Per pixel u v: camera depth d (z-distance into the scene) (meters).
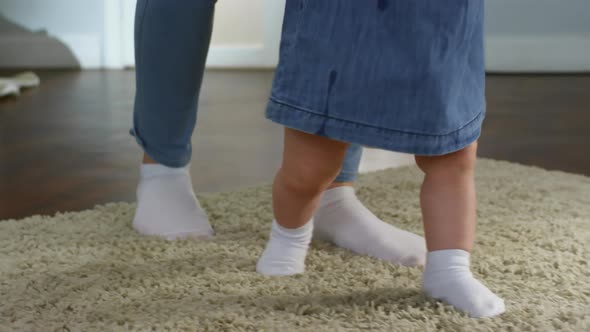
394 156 1.84
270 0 3.73
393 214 1.26
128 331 0.78
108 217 1.24
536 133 2.22
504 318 0.82
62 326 0.79
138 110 1.14
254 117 2.40
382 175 1.56
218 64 3.79
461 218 0.84
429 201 0.85
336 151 0.85
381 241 1.05
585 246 1.09
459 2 0.80
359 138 0.81
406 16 0.79
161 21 1.05
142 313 0.83
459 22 0.81
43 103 2.57
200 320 0.81
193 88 1.11
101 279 0.94
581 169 1.77
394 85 0.80
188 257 1.03
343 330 0.78
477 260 1.02
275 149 1.91
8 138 1.98
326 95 0.81
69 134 2.04
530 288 0.92
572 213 1.28
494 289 0.91
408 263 1.02
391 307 0.85
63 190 1.48
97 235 1.13
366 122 0.81
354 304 0.85
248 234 1.15
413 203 1.33
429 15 0.79
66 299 0.87
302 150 0.85
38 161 1.73
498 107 2.69
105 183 1.54
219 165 1.72
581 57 3.73
